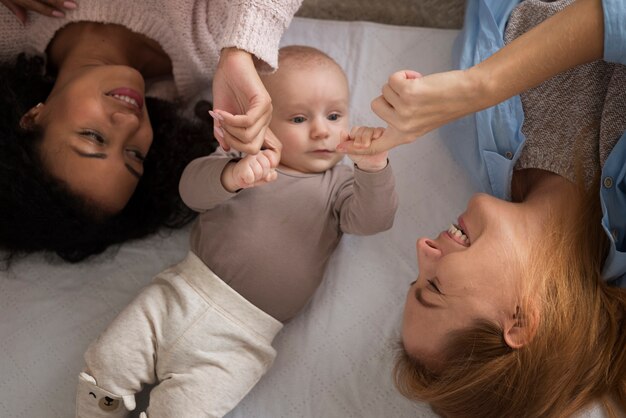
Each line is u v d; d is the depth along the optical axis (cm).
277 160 95
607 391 89
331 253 116
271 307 109
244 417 112
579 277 92
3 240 114
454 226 98
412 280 118
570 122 103
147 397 113
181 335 104
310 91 109
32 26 115
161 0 112
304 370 114
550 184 100
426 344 94
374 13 134
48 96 113
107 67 107
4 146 105
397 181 123
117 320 106
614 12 83
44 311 117
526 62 85
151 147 120
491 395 90
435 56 128
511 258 90
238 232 108
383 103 87
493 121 107
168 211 121
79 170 104
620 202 98
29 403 113
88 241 115
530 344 88
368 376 113
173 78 127
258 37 96
